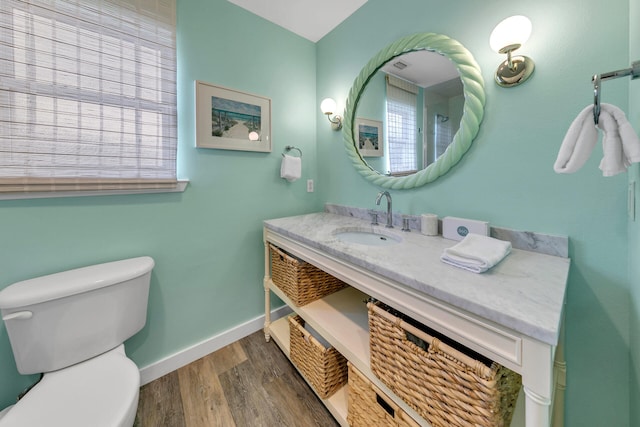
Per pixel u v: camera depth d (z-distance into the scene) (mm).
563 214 889
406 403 765
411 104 1311
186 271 1473
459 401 627
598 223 824
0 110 928
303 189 1967
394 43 1339
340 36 1729
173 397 1265
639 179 643
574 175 861
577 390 894
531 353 503
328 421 1141
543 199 929
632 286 743
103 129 1135
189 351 1499
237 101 1571
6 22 931
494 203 1055
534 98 929
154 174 1283
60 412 764
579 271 865
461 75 1095
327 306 1357
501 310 536
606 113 530
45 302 924
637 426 710
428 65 1229
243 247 1699
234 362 1508
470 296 598
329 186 1929
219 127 1507
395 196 1460
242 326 1732
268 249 1666
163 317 1406
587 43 816
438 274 732
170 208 1391
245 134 1619
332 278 1505
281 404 1226
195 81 1402
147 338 1357
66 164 1059
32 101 982
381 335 837
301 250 1282
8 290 921
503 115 1008
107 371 950
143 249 1315
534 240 946
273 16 1657
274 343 1687
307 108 1948
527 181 962
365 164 1593
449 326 643
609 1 775
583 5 818
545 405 496
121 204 1238
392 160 1430
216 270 1591
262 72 1684
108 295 1058
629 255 765
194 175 1460
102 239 1194
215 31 1472
